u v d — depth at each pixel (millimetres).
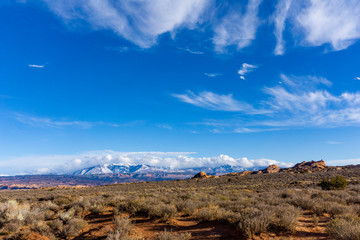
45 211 13414
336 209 10023
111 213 12617
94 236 8188
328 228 7039
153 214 10562
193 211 11195
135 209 11875
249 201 13805
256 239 6719
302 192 19719
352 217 8180
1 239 8523
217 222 9234
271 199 13812
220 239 7129
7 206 12547
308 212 11062
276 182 44812
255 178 64250
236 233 7477
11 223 9734
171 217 10367
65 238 8539
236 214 9047
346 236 6004
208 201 14375
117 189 47469
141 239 7590
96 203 15539
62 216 11328
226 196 18125
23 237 8289
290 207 10383
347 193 18594
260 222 7297
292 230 7238
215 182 58312
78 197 20281
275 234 7105
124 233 7766
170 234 7199
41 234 8633
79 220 10031
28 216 11289
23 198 25062
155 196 19641
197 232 8125
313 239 6617
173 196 18203
